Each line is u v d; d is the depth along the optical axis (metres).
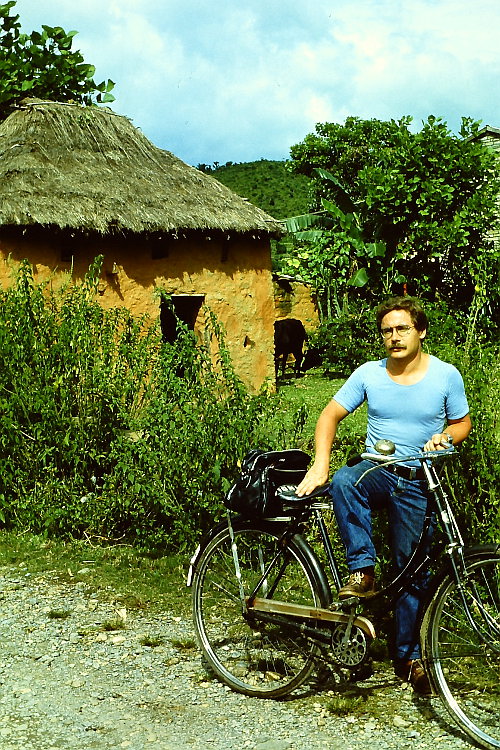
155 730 3.46
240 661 4.01
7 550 5.80
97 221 10.91
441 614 3.43
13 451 6.21
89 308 6.58
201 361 5.91
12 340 6.35
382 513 4.49
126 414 6.19
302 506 3.76
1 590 5.12
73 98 14.59
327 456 3.71
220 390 5.79
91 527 5.98
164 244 12.07
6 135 11.90
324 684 3.82
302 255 19.94
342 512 3.60
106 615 4.71
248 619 3.90
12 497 6.38
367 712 3.55
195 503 5.49
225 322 12.84
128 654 4.21
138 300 11.88
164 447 5.57
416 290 17.64
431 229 16.92
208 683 3.89
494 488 4.33
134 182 11.88
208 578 4.07
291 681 3.69
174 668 4.05
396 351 3.65
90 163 11.79
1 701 3.75
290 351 17.02
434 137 17.27
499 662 3.51
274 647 3.87
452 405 3.72
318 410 10.38
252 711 3.62
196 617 4.00
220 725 3.49
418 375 3.69
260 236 12.83
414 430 3.68
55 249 11.12
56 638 4.42
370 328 16.23
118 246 11.63
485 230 17.91
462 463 4.41
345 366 16.94
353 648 3.52
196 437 5.50
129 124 12.94
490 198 17.55
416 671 3.66
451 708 3.36
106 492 5.98
